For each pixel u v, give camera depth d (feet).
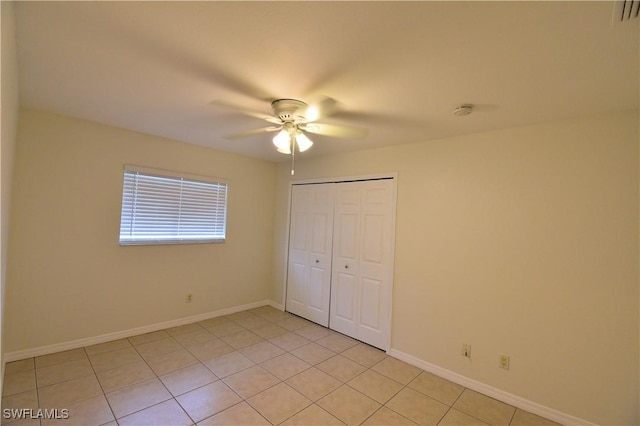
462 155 8.87
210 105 7.43
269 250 15.10
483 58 4.83
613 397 6.51
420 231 9.68
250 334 11.41
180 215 11.76
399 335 10.00
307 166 13.66
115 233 10.11
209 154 12.49
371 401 7.57
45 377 7.80
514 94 6.05
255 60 5.21
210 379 8.20
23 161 8.41
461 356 8.61
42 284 8.82
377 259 10.81
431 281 9.34
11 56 4.38
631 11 3.56
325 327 12.39
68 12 4.11
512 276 7.86
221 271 13.20
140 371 8.41
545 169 7.47
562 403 7.05
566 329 7.07
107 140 9.82
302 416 6.89
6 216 6.02
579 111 6.72
